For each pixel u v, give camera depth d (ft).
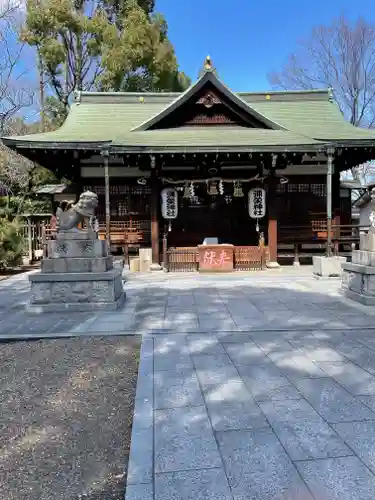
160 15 74.84
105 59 66.49
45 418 10.41
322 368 12.87
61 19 65.46
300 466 7.73
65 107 76.02
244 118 44.57
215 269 38.75
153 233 41.04
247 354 14.38
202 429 9.18
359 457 7.97
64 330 18.22
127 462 8.50
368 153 45.29
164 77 72.33
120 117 52.90
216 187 41.65
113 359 14.71
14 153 61.77
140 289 29.30
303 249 48.93
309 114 53.72
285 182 46.37
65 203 23.47
